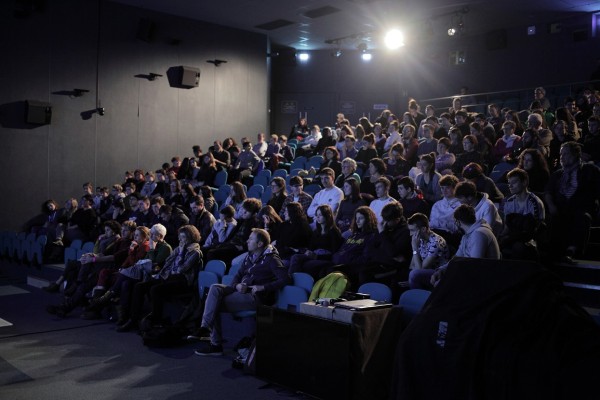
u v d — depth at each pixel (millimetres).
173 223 7922
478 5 11875
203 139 13227
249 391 4074
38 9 10789
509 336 2980
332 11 12289
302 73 16312
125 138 12031
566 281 4945
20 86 10703
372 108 16078
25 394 4012
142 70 12242
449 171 6660
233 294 5051
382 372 3785
